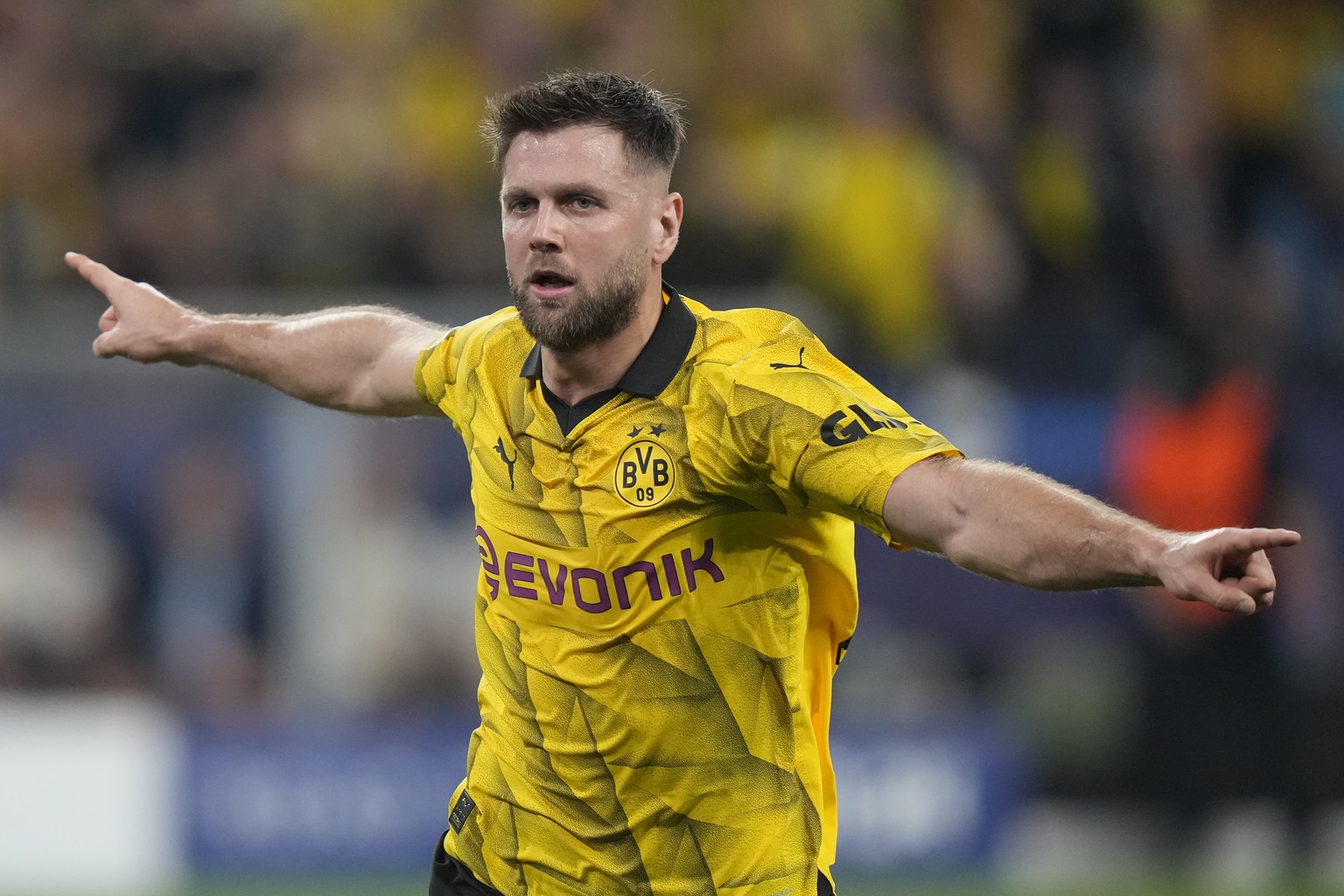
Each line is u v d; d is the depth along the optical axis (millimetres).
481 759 14398
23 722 32250
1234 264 41406
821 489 12266
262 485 32906
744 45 41969
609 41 42406
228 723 32406
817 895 13828
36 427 32781
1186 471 33125
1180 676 33312
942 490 11625
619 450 12914
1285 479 33156
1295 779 33406
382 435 33094
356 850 32344
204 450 32812
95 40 42844
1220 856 33875
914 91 42438
